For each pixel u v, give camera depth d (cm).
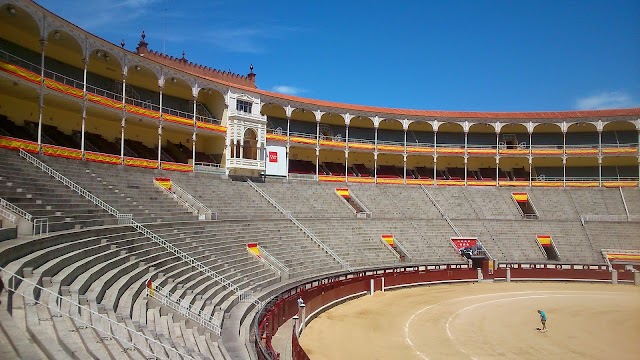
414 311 3022
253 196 4412
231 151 4703
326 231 4288
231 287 2547
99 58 3928
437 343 2338
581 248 4778
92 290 1598
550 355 2177
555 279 4316
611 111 6003
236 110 4775
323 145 5572
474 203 5556
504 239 4897
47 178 2611
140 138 4494
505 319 2848
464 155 6062
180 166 4175
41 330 1090
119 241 2234
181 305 1934
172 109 4434
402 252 4409
